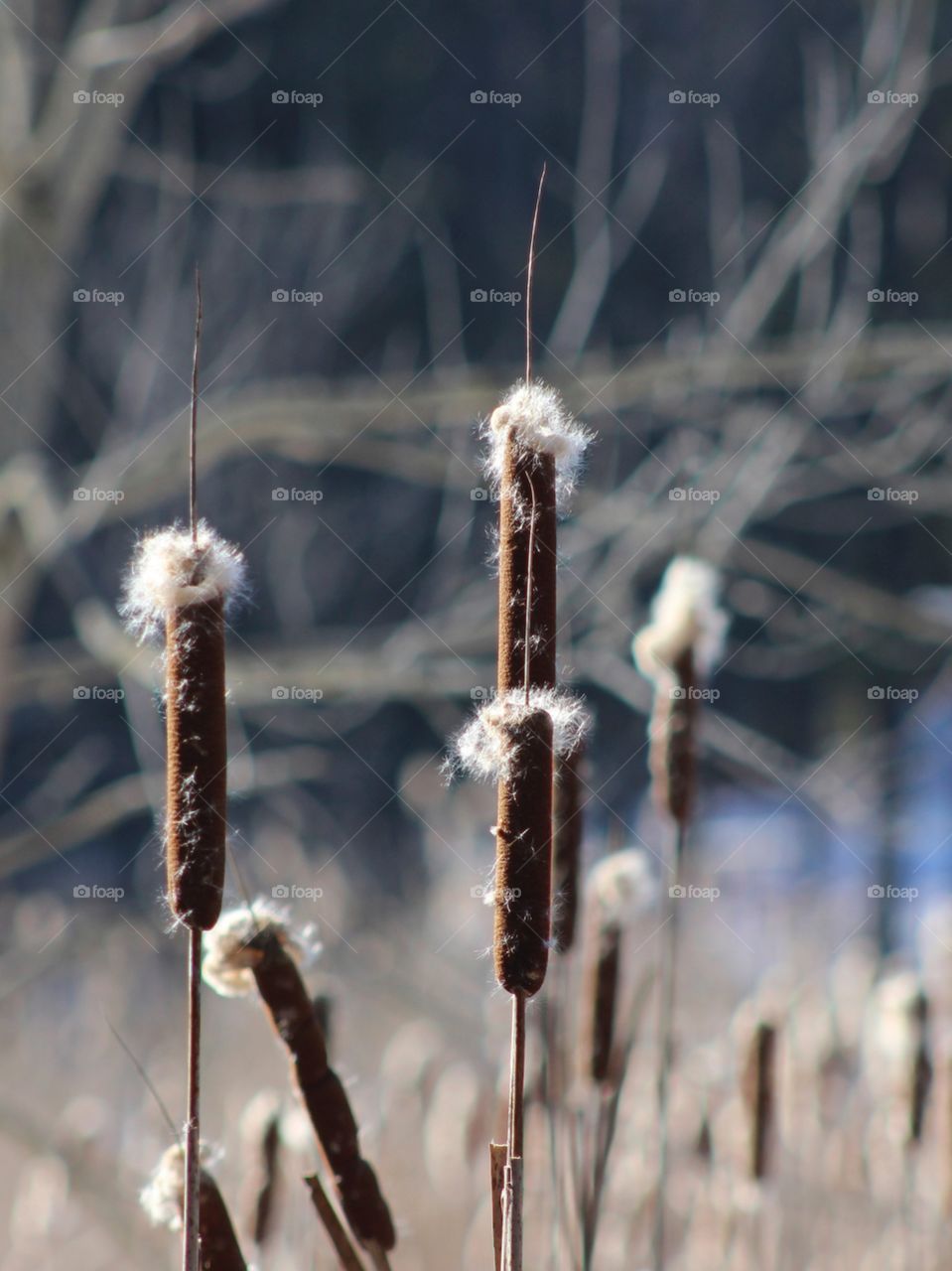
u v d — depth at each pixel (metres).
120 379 13.69
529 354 1.86
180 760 1.73
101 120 11.36
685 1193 5.40
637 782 11.43
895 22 10.66
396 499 19.33
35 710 20.28
